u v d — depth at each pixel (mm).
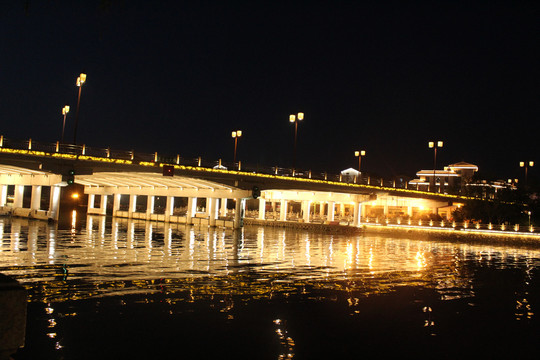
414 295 23750
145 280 23781
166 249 37938
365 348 15328
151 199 81625
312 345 15352
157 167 55938
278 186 67812
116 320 16812
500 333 17750
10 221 59094
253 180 65312
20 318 6594
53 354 13422
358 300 21891
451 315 20109
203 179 61062
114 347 14234
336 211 122375
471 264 39094
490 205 83500
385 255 42344
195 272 27141
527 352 15727
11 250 32469
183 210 105875
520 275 33438
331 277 27875
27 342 14219
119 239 44062
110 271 25797
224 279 25453
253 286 23906
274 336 16031
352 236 66938
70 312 17438
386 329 17500
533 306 22828
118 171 54094
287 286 24375
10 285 6723
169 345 14664
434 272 32750
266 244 47562
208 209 80938
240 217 68375
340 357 14453
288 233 66875
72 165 52000
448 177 118438
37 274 24031
